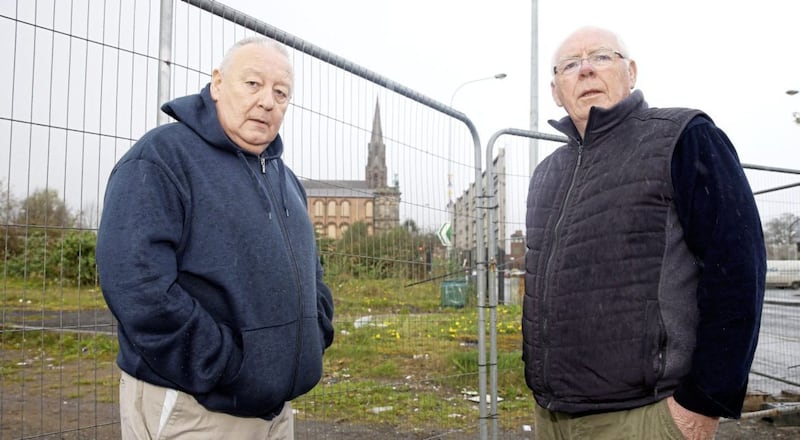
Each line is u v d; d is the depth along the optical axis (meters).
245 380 1.95
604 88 2.25
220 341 1.89
